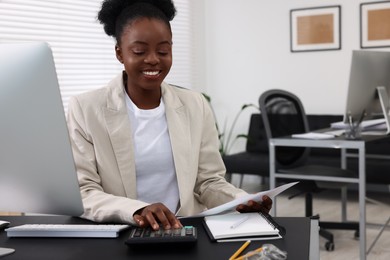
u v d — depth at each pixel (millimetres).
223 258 1013
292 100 3652
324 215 4230
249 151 5406
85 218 1351
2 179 1145
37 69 1041
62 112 1060
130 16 1344
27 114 1073
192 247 1083
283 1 5426
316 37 5293
